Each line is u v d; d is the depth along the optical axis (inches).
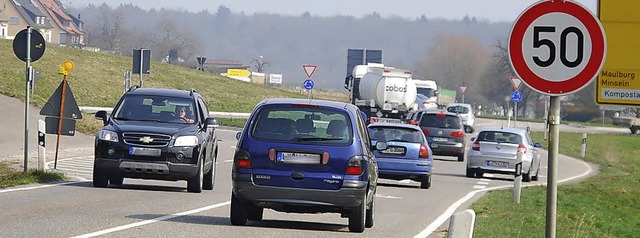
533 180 3193.9
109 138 1910.7
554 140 770.8
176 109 2033.7
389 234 1395.2
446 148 3929.6
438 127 3956.7
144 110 2020.2
